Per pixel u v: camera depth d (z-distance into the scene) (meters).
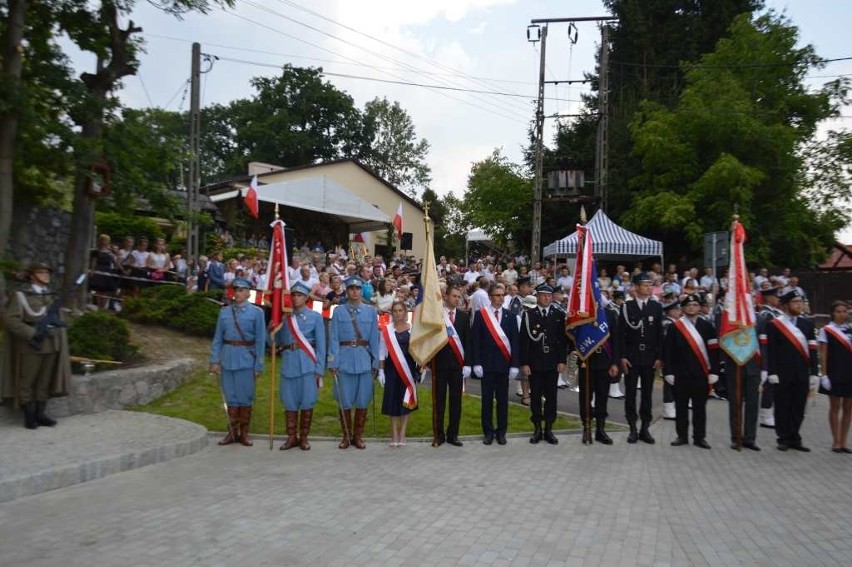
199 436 9.19
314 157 58.78
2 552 5.30
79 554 5.29
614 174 34.28
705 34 37.53
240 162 57.31
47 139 12.27
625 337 10.69
